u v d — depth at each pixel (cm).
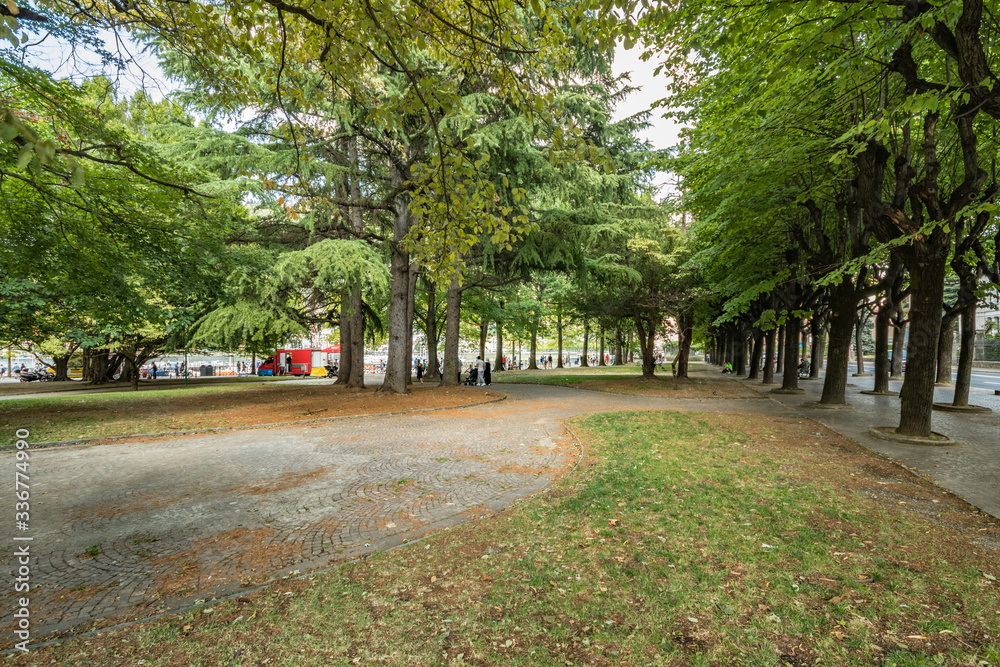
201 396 1958
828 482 617
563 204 1891
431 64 1162
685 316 2548
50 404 1652
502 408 1500
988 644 283
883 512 504
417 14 390
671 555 399
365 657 277
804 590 345
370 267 1410
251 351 2777
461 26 430
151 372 4556
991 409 1410
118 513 548
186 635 303
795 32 838
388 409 1445
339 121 1334
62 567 413
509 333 4803
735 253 1689
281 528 500
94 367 3133
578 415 1291
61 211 946
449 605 331
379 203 1627
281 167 1387
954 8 550
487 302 3247
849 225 1320
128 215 1034
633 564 385
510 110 1412
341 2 347
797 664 269
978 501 546
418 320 3750
